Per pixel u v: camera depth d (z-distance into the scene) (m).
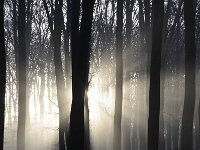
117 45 24.34
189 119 16.06
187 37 16.39
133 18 37.34
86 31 11.28
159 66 14.55
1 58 11.46
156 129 14.45
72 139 11.25
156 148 14.48
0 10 11.40
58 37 22.66
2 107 11.51
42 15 43.34
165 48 24.92
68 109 22.30
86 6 11.23
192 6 16.42
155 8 14.76
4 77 11.48
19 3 24.00
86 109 20.48
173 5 29.80
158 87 14.48
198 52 39.69
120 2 24.30
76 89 11.28
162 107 25.61
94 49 39.41
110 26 38.81
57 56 22.59
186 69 16.27
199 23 33.47
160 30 14.65
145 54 34.38
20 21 24.03
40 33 46.12
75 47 11.40
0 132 11.55
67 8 22.36
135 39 38.66
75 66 11.35
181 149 16.06
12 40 37.59
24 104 24.50
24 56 24.39
